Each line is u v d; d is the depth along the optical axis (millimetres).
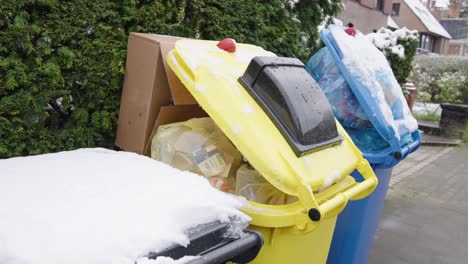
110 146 2596
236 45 2414
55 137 2311
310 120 1900
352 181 2107
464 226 5082
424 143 9844
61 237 1112
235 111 1774
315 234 1963
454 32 41125
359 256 2895
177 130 2045
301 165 1747
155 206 1351
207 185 1609
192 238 1316
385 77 2996
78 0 2246
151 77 2141
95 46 2361
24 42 2076
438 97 14180
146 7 2584
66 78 2307
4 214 1193
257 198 1840
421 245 4461
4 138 2117
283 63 2037
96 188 1440
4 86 2061
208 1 2990
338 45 2748
